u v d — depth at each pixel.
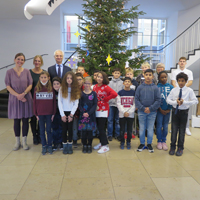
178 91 2.77
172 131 2.84
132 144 3.25
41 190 1.90
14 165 2.45
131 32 3.83
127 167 2.40
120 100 3.00
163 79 3.03
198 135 3.77
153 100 2.81
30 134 3.77
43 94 2.70
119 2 3.71
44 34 7.55
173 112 2.80
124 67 3.78
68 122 2.77
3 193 1.85
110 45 3.58
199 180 2.10
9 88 2.85
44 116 2.78
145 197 1.80
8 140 3.43
